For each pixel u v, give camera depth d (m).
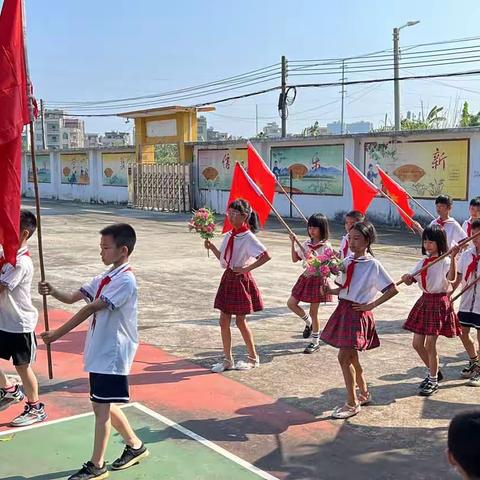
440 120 33.47
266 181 6.69
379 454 4.19
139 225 20.11
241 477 3.84
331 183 20.45
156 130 26.89
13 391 4.92
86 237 16.52
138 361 6.14
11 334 4.43
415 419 4.76
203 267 11.70
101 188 31.47
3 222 4.06
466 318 5.57
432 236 5.13
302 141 21.06
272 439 4.40
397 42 23.73
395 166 18.50
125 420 3.93
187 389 5.37
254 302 5.85
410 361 6.17
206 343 6.77
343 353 4.71
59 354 6.35
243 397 5.20
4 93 3.94
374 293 4.72
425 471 3.96
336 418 4.76
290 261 12.52
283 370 5.88
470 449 1.67
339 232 17.67
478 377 5.55
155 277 10.68
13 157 4.02
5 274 4.36
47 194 35.75
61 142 88.75
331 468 3.99
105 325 3.71
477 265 5.59
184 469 3.93
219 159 24.27
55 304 8.61
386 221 18.88
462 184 16.86
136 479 3.79
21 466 3.94
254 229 6.05
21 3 3.99
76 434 4.41
